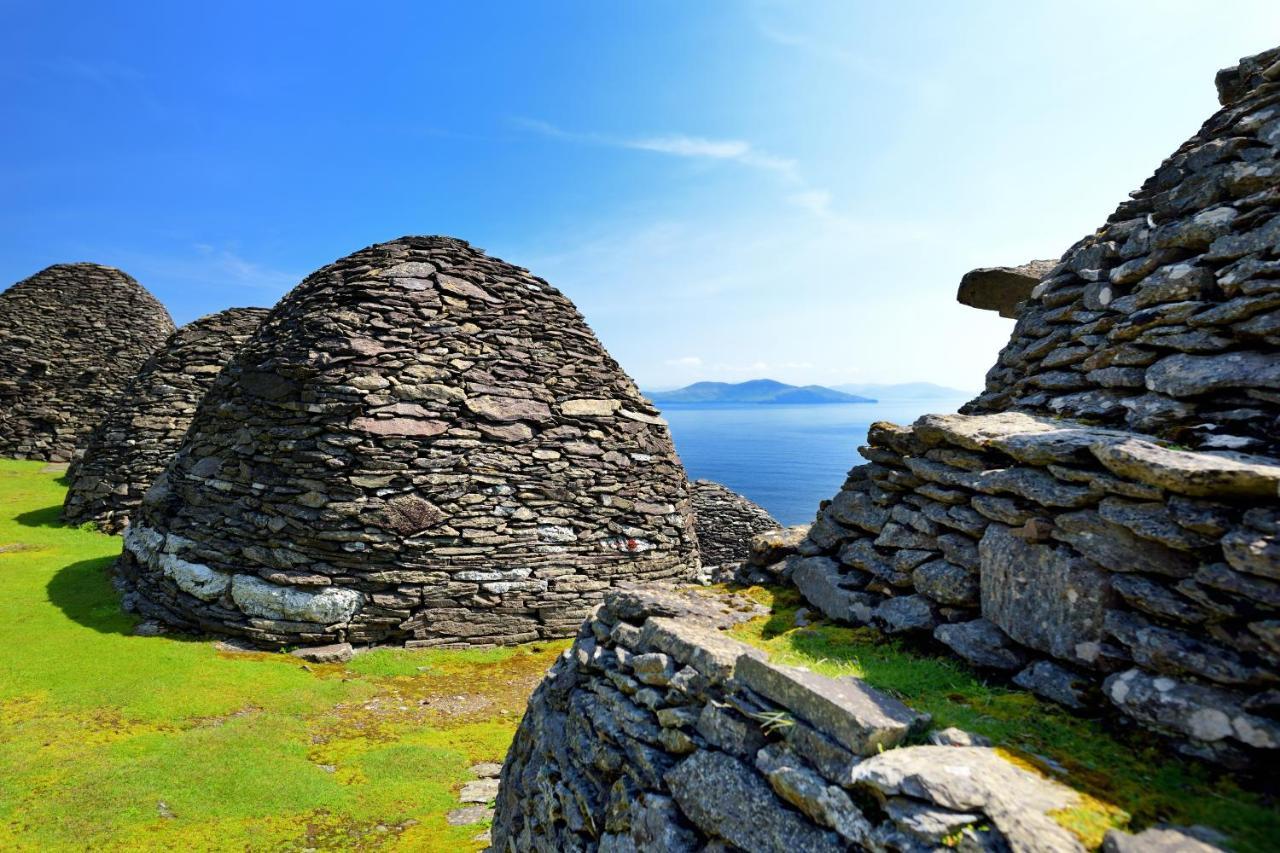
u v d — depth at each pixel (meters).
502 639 10.40
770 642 4.43
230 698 7.91
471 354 11.57
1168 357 4.31
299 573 9.70
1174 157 5.62
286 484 10.05
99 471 16.06
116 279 26.58
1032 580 3.67
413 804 6.21
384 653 9.66
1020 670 3.64
